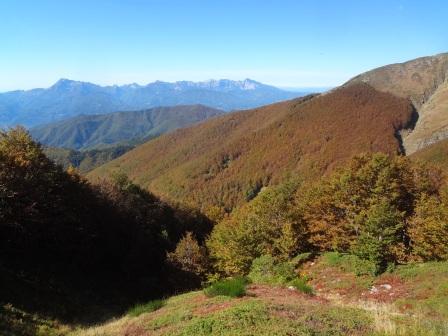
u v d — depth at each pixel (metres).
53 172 37.97
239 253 40.06
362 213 37.69
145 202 65.12
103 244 44.69
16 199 30.55
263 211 43.44
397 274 28.27
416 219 37.22
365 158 48.25
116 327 13.91
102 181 57.56
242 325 10.66
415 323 10.35
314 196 46.59
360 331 10.09
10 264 26.45
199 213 87.62
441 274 26.12
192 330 10.92
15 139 37.41
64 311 21.69
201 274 46.38
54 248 35.22
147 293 41.09
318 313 11.74
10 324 14.64
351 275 29.78
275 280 26.73
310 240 41.19
